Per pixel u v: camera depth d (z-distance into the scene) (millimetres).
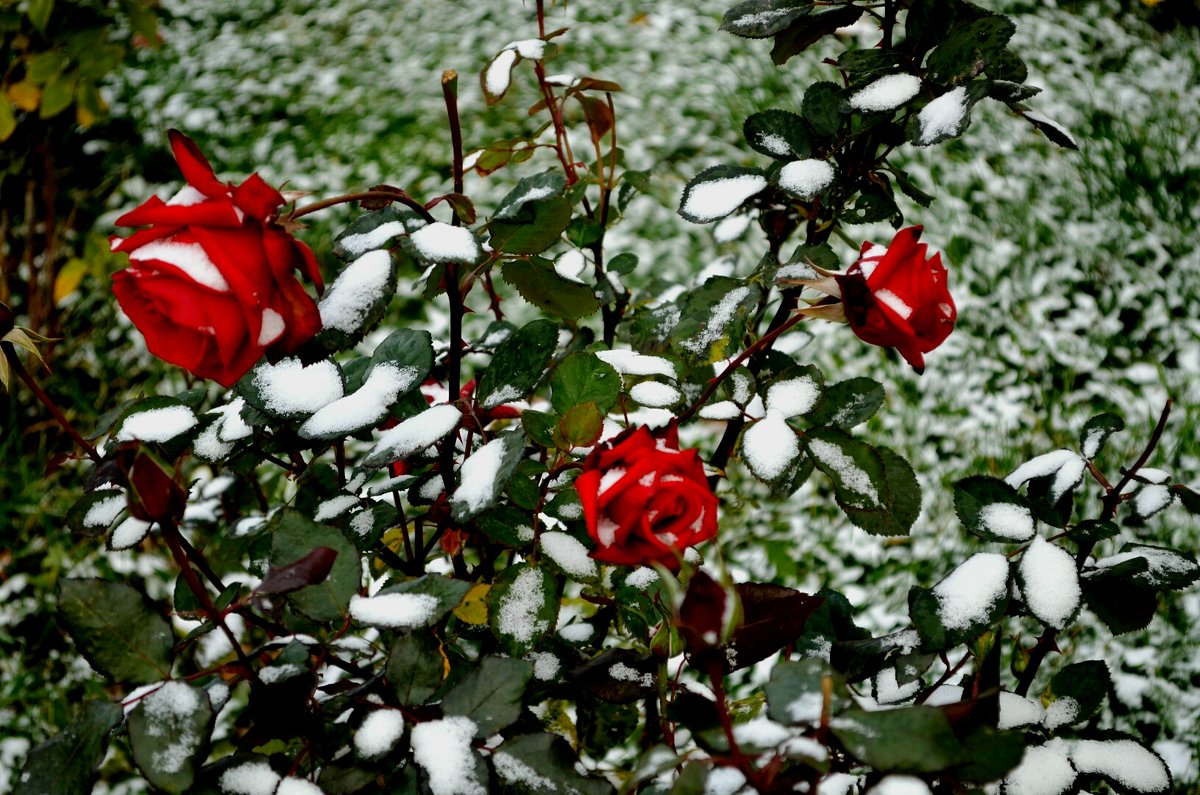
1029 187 2381
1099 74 2770
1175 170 2496
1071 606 979
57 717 1557
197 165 886
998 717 945
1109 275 2223
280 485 1771
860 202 1104
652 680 1010
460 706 918
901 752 845
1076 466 1052
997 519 1007
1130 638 1619
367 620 914
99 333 2059
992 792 992
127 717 900
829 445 1005
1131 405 1978
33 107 2000
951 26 1039
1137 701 1548
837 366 2012
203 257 879
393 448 961
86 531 1011
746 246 2205
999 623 973
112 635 906
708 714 936
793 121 1083
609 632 1386
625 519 896
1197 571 1020
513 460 947
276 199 886
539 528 1010
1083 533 1011
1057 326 2125
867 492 997
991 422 1947
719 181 1083
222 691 967
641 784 992
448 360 1141
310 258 902
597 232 1189
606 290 1201
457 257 938
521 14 2953
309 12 2963
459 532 1085
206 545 1685
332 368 970
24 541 1769
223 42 2812
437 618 917
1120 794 1019
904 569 1745
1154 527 1768
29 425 1932
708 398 1057
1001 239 2258
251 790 915
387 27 2898
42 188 2268
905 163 2406
